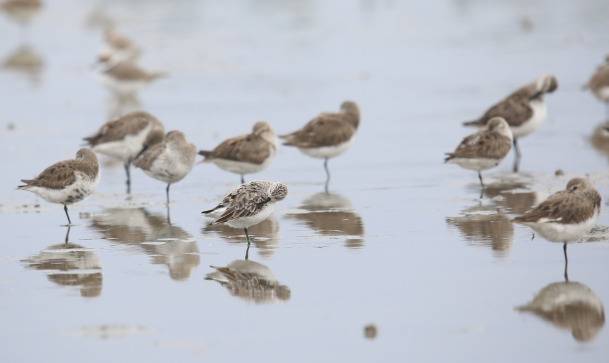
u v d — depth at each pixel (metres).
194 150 20.17
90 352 12.33
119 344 12.56
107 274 15.34
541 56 37.16
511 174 21.83
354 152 24.69
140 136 22.50
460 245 16.39
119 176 23.16
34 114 30.27
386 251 16.20
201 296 14.26
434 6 50.66
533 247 16.17
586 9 47.97
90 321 13.34
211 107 30.73
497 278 14.66
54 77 36.56
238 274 15.20
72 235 17.73
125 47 38.16
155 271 15.46
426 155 24.09
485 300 13.80
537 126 23.34
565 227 14.28
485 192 20.27
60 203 18.56
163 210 19.64
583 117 27.67
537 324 12.92
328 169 23.06
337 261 15.73
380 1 52.47
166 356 12.16
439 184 21.20
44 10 52.34
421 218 18.30
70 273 15.40
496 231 17.17
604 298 13.79
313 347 12.37
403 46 40.56
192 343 12.55
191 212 19.42
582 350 12.12
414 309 13.52
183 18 49.06
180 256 16.28
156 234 17.75
